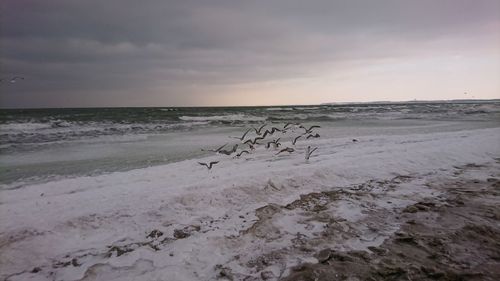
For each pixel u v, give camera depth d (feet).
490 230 20.45
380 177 32.60
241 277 16.30
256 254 18.31
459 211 23.79
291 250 18.65
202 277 16.33
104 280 16.15
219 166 37.40
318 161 37.88
